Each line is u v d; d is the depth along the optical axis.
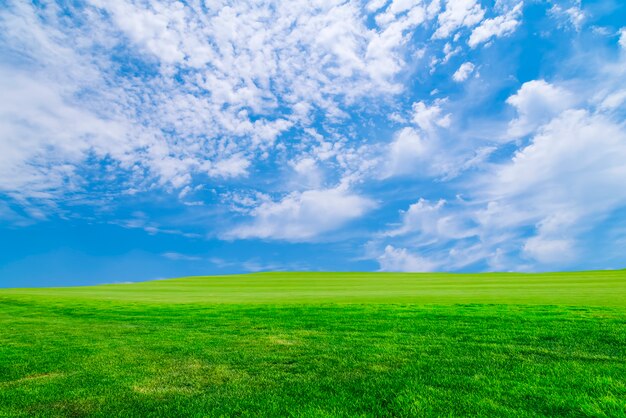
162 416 6.21
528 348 9.89
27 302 28.80
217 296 34.50
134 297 34.00
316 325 14.68
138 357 10.12
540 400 6.21
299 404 6.48
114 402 6.86
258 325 15.11
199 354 10.30
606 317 14.52
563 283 48.31
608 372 7.61
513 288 39.25
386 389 7.00
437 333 12.41
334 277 93.19
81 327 15.75
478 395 6.51
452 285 50.00
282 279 86.50
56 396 7.18
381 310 18.69
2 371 9.06
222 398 6.91
